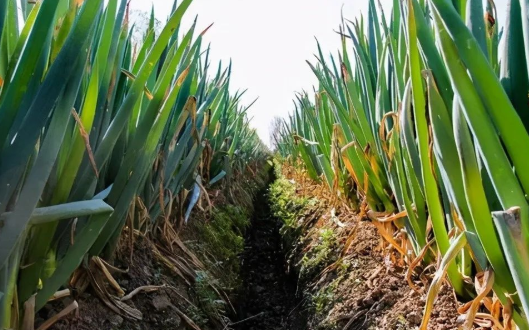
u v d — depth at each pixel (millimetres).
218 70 1753
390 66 1045
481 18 468
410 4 526
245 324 1436
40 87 479
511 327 538
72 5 560
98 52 638
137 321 830
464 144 474
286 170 3781
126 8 772
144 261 1004
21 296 591
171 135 1017
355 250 1190
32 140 477
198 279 1119
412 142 735
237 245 1839
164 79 710
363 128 1037
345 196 1498
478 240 529
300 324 1254
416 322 751
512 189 408
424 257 856
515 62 467
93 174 660
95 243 756
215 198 1977
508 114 395
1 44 532
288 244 1910
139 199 953
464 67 410
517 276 400
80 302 753
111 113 779
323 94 1538
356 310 949
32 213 489
